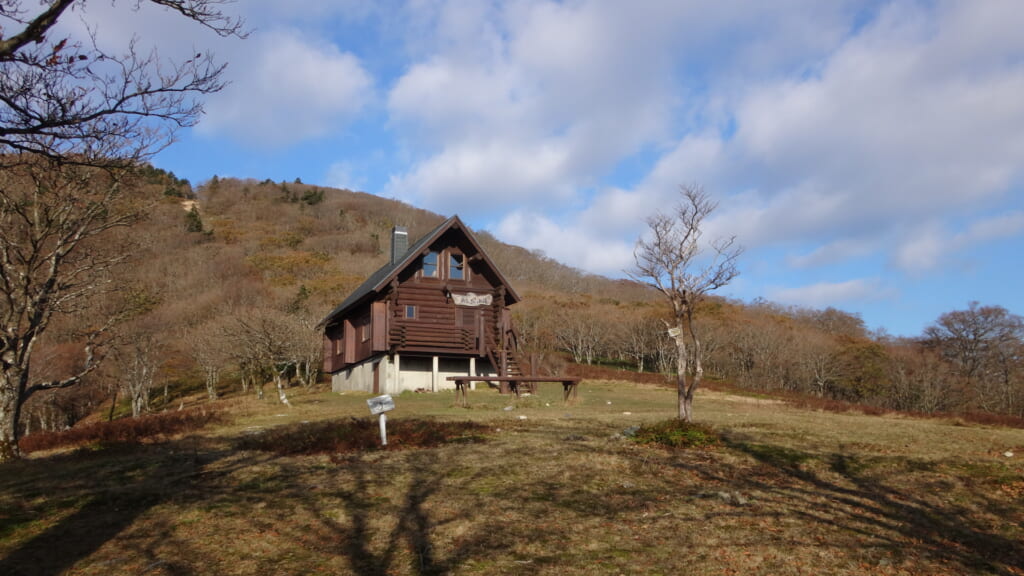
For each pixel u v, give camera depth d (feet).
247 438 50.88
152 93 25.84
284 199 534.78
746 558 24.71
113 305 89.15
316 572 23.45
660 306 222.69
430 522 28.94
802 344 188.65
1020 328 225.97
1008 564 24.43
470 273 113.91
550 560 24.49
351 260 329.31
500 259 371.76
